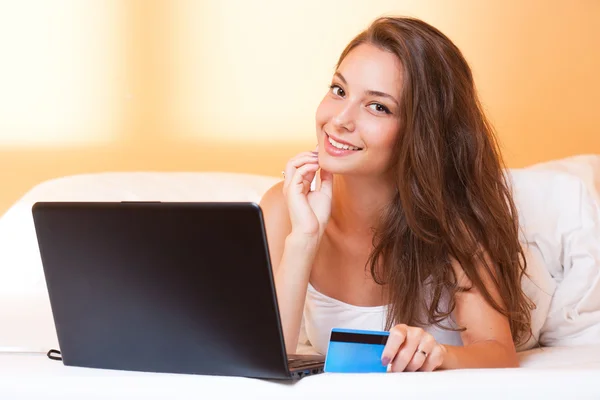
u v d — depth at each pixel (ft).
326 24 13.64
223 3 13.56
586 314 8.04
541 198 8.34
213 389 4.54
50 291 5.12
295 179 6.81
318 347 7.78
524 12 14.05
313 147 13.70
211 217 4.63
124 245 4.87
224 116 13.62
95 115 13.53
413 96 6.77
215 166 13.66
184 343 4.87
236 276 4.66
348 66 6.81
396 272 7.13
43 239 5.08
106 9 13.46
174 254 4.76
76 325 5.10
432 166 6.89
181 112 13.61
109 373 4.88
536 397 4.36
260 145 13.67
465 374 4.56
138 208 4.78
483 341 6.57
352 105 6.75
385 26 6.86
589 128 14.24
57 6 13.43
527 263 7.93
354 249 7.42
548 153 14.23
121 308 4.96
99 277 4.98
